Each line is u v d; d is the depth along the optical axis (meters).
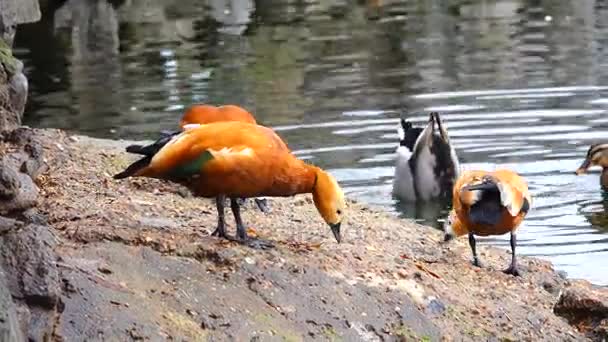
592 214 15.48
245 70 25.06
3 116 11.95
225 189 9.30
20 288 7.39
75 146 13.77
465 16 31.56
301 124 19.95
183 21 31.53
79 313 7.88
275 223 11.73
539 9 32.28
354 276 9.62
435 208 16.42
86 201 11.14
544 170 17.36
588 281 12.10
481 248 12.35
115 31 30.23
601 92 21.72
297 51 27.20
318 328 8.74
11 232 7.68
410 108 20.94
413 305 9.43
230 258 9.25
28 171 11.49
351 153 18.17
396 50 26.97
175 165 9.20
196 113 11.88
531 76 23.44
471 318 9.60
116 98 22.55
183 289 8.67
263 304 8.79
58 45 28.66
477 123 19.92
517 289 10.62
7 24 12.60
